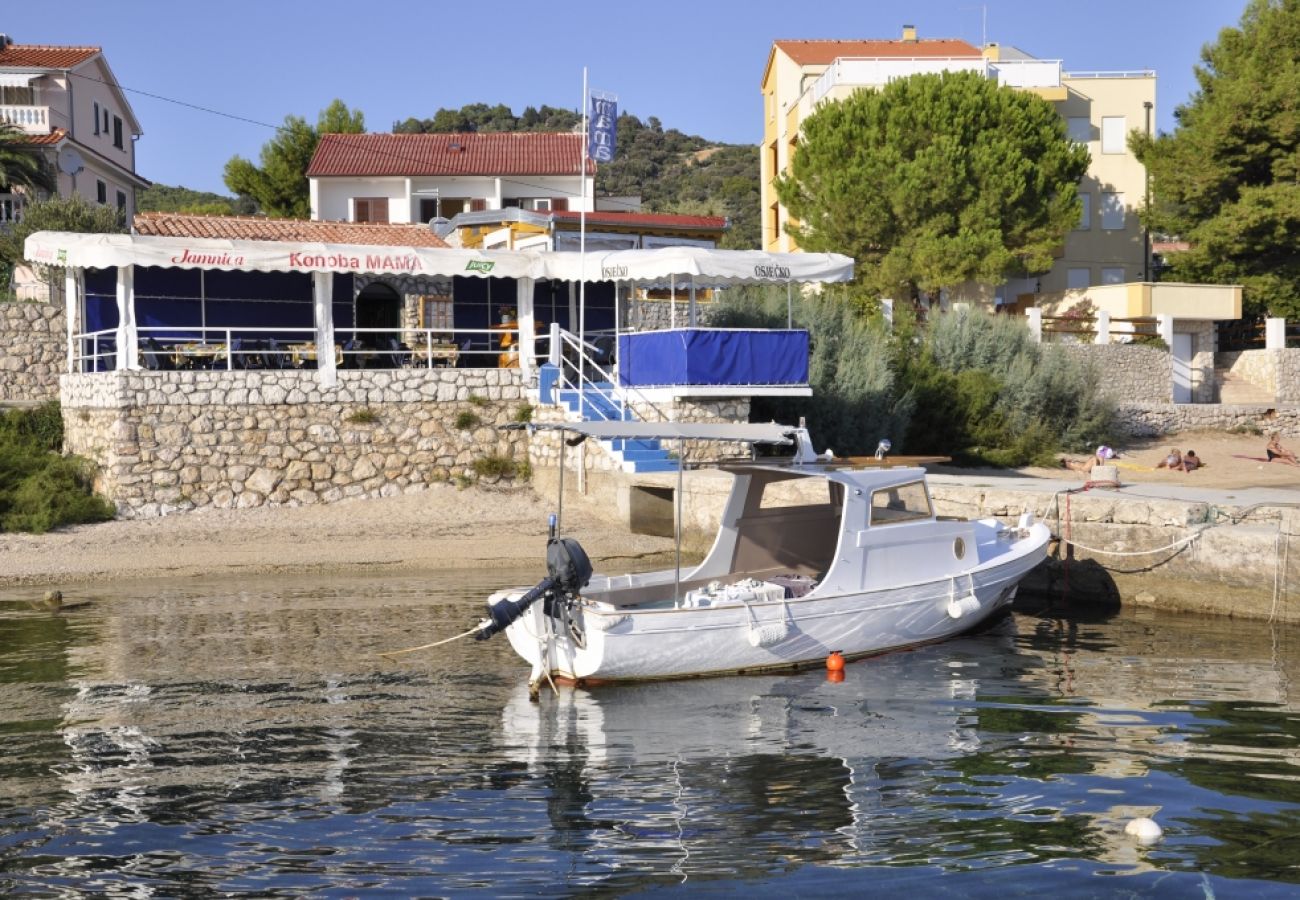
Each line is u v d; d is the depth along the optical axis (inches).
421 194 2085.4
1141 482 1047.0
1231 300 1737.2
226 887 324.2
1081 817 372.5
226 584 791.7
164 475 987.9
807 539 635.5
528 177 2143.2
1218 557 701.9
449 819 372.5
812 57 2253.9
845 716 486.9
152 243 960.3
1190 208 1918.1
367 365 1219.9
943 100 1674.5
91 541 898.7
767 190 2527.1
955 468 1208.2
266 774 412.2
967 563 633.6
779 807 383.2
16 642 617.3
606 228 1483.8
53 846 350.9
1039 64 2004.2
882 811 379.2
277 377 1016.9
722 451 1019.9
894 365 1235.9
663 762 427.5
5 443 1045.8
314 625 656.4
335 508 1013.2
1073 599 768.3
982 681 546.3
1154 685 536.1
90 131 1996.8
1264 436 1509.6
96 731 459.8
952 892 320.2
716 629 534.6
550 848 350.3
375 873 333.1
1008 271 1692.9
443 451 1063.6
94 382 1015.6
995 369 1339.8
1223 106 1750.7
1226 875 329.7
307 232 1369.3
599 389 1064.2
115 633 638.5
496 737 455.8
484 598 735.7
